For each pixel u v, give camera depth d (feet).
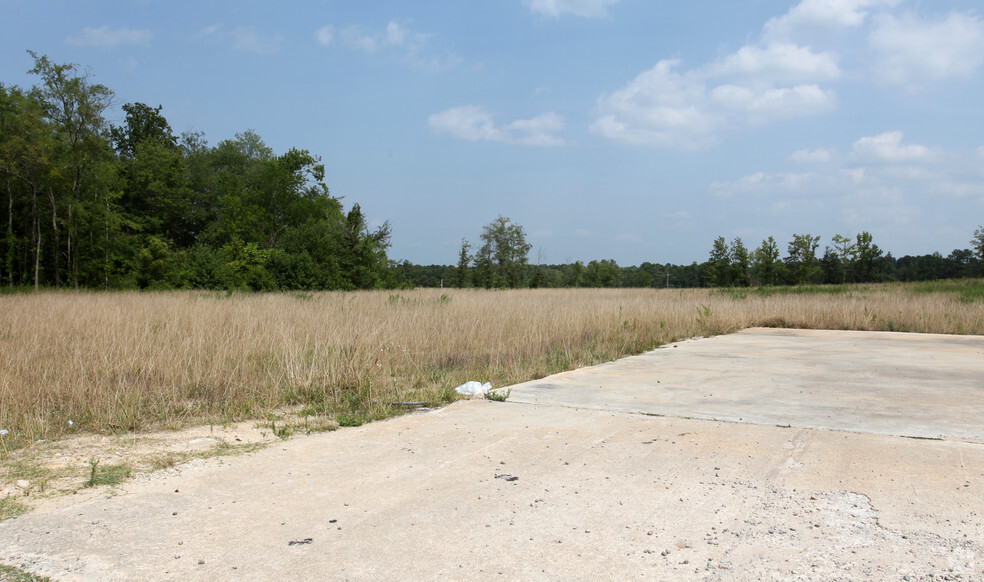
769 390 25.66
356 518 12.17
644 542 10.96
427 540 11.10
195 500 13.23
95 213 134.62
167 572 9.89
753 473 14.71
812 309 63.21
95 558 10.39
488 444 17.54
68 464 15.76
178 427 19.76
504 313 49.60
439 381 27.94
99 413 20.24
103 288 128.57
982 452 16.01
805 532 11.33
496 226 251.39
